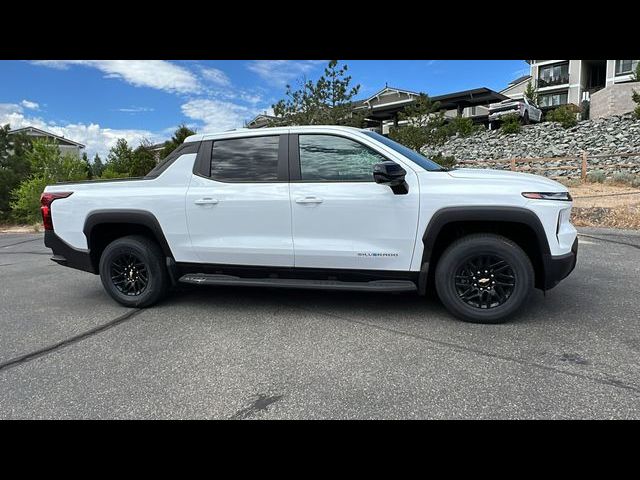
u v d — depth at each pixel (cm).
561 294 446
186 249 427
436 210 361
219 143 420
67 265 468
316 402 260
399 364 304
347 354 323
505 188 352
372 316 402
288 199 389
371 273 387
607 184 1278
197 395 272
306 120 1164
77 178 1510
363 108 1254
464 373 287
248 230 404
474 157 1916
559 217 351
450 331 360
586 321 372
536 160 1489
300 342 348
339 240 384
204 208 412
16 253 868
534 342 332
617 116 2009
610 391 260
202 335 371
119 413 255
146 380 293
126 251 443
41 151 1485
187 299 477
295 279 410
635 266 554
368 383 279
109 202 439
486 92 2812
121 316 430
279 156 401
